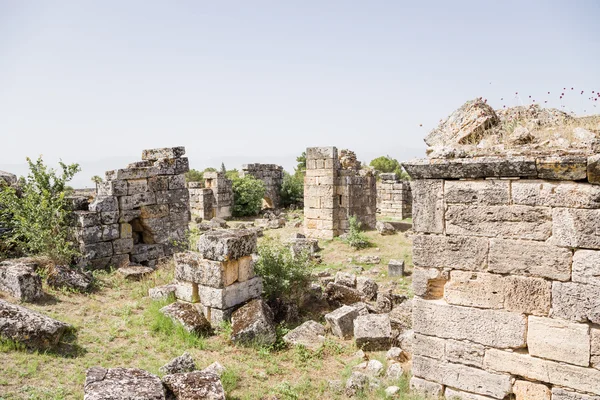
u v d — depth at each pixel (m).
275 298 9.76
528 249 5.23
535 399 5.23
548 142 5.51
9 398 5.25
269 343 7.79
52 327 6.77
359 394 6.14
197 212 27.05
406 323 9.10
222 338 7.97
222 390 5.52
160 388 5.25
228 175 34.19
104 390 4.96
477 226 5.57
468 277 5.66
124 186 12.60
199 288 8.70
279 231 21.50
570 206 4.96
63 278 9.61
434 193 5.86
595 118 6.41
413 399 5.82
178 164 14.17
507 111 7.13
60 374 6.04
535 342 5.22
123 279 10.98
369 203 21.36
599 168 4.73
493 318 5.49
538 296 5.19
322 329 8.58
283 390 6.19
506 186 5.36
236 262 8.67
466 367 5.69
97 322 8.16
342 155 22.38
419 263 6.02
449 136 6.82
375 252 16.89
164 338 7.72
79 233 11.62
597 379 4.86
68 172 11.89
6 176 13.09
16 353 6.34
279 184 34.00
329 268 14.84
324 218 19.39
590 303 4.88
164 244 13.71
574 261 4.96
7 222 11.33
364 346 8.00
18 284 8.48
